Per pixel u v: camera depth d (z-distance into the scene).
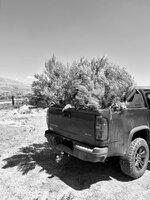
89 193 2.90
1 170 3.73
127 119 3.11
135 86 3.40
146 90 3.89
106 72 3.46
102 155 2.72
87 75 3.46
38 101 4.08
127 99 3.30
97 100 3.00
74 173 3.60
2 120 9.88
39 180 3.31
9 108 14.52
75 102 3.21
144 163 3.50
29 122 9.40
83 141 3.02
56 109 3.65
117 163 4.09
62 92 3.78
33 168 3.82
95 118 2.75
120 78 3.32
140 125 3.41
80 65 3.90
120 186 3.12
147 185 3.17
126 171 3.30
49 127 3.96
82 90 3.10
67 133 3.37
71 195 2.83
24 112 12.41
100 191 2.96
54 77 4.04
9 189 3.02
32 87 4.08
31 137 6.41
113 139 2.87
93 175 3.52
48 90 3.89
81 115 3.00
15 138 6.26
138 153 3.39
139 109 3.38
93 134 2.79
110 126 2.81
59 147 3.57
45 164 4.03
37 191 2.96
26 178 3.39
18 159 4.32
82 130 3.00
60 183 3.21
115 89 3.08
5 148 5.18
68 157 4.43
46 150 5.00
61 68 4.09
